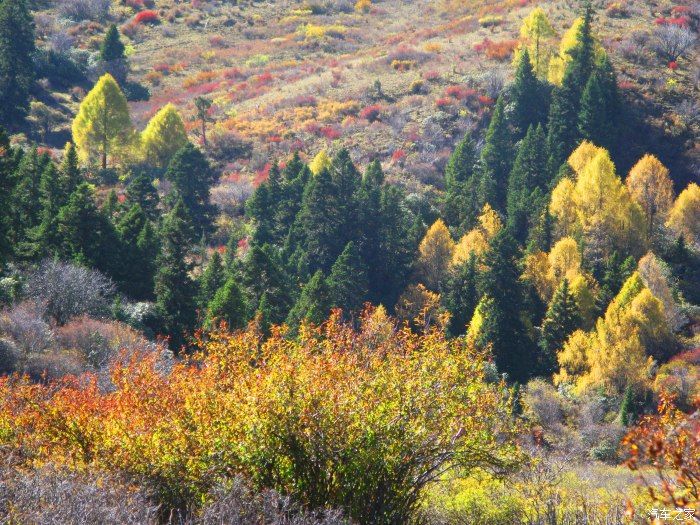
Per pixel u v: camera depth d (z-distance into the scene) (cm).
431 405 1534
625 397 5206
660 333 6425
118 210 7588
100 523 1231
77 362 3944
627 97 11550
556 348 6562
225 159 11331
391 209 8000
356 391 1516
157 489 1544
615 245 8312
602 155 8325
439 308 6912
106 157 10694
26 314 4172
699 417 752
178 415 1595
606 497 1867
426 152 11025
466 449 1555
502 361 6244
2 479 1355
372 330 1717
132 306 5475
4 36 11238
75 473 1494
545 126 11325
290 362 1574
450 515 1738
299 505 1449
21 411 1909
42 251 5738
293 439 1495
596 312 7088
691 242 8756
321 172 7950
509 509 1738
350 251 6681
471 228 8381
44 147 10862
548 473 2005
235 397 1558
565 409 5381
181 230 5728
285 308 5725
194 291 5666
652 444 770
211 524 1330
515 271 6569
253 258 5703
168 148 10819
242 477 1438
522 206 8581
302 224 7925
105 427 1717
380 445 1490
